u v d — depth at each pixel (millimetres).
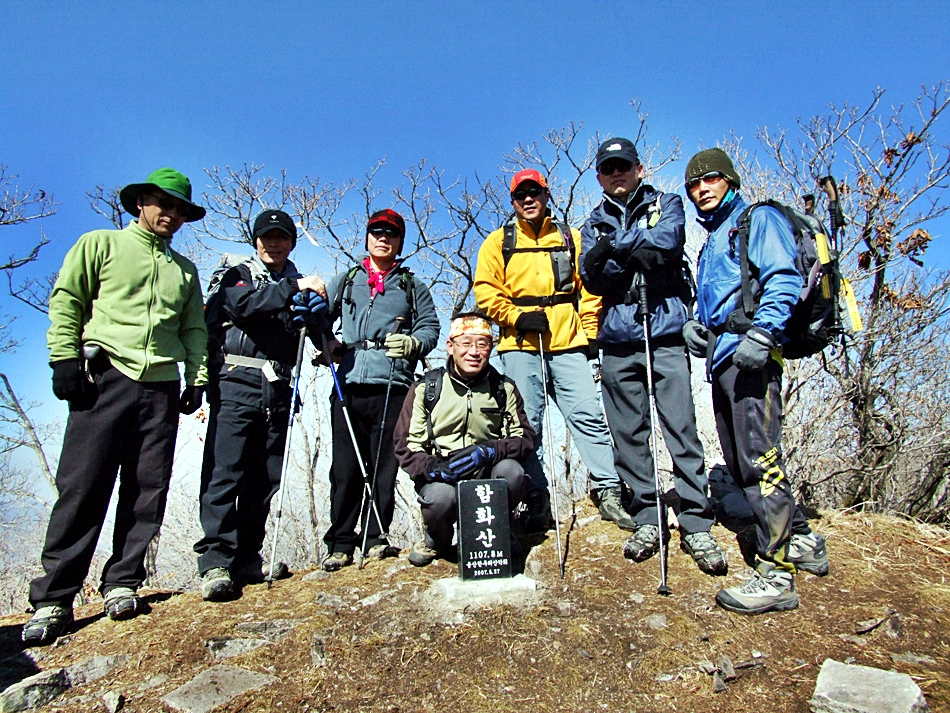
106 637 3209
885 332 5406
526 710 2676
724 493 4469
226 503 3725
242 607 3504
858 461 5590
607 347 4086
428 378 3873
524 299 4367
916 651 2965
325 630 3201
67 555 3229
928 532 4051
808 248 3197
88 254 3330
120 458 3416
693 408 3871
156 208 3527
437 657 2998
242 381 3818
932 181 5492
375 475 4098
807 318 3268
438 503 3703
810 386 6125
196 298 3783
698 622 3170
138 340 3408
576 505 5004
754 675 2832
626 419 4016
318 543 10914
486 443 3746
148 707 2736
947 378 5508
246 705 2725
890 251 5414
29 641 3156
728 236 3408
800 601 3342
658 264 3707
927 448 5504
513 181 4375
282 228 3963
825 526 4160
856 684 2600
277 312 3807
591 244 4074
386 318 4156
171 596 3775
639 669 2885
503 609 3336
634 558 3801
